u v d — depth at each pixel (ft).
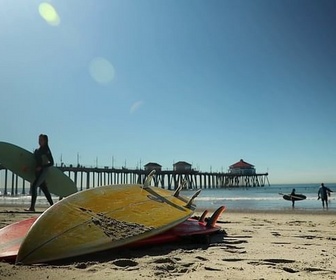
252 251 11.36
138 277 7.72
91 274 7.86
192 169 208.33
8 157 24.53
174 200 14.53
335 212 35.63
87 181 155.22
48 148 24.23
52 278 7.42
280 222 22.95
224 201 70.90
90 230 9.80
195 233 12.58
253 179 262.47
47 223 9.58
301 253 11.14
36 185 24.04
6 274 7.58
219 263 9.42
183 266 8.96
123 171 169.58
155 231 10.84
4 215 23.27
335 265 9.35
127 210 11.66
